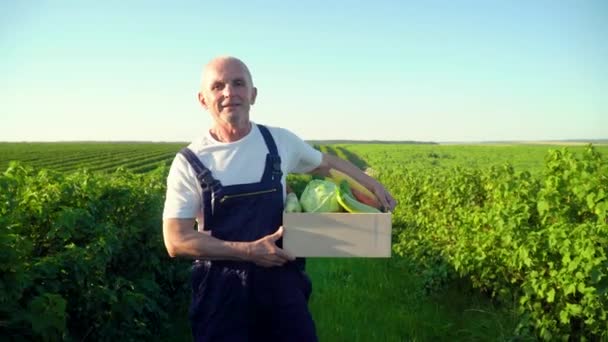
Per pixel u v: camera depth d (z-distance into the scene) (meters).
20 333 3.67
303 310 3.28
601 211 5.22
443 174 12.89
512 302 6.23
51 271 4.20
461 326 6.34
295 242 3.20
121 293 5.08
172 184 3.23
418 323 6.44
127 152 71.00
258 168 3.23
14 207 4.50
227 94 3.12
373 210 3.27
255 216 3.19
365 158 54.44
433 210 9.95
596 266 4.75
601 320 4.99
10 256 3.54
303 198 3.31
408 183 13.30
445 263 7.41
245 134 3.28
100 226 5.00
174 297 6.83
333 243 3.20
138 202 6.50
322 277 9.04
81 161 50.53
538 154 54.81
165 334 6.16
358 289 8.09
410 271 9.00
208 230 3.21
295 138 3.51
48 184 5.47
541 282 5.41
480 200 8.93
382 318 6.63
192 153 3.23
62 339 4.14
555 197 5.89
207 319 3.27
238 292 3.22
